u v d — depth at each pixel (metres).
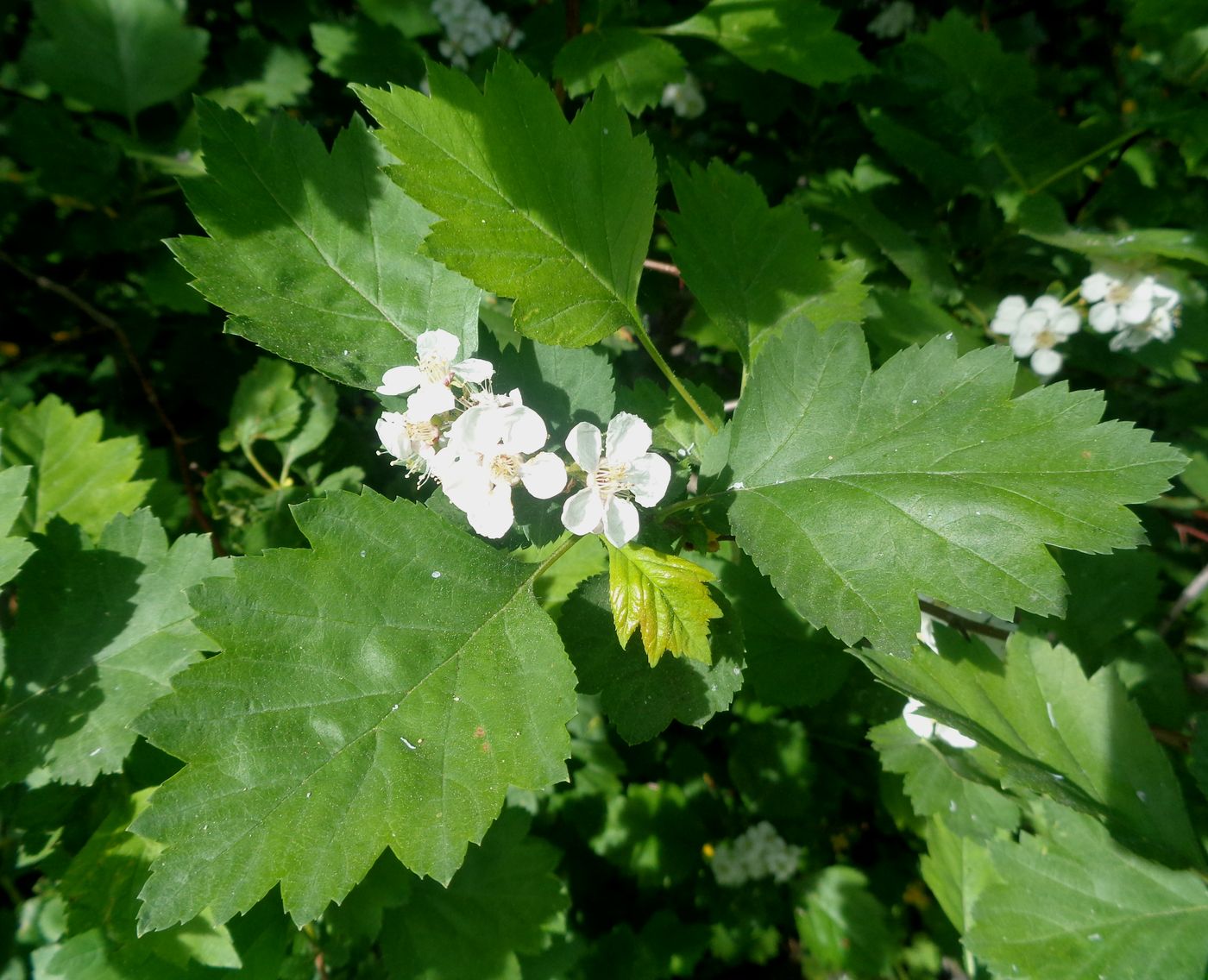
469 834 0.10
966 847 0.19
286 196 0.13
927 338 0.19
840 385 0.12
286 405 0.22
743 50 0.20
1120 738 0.15
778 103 0.24
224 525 0.21
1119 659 0.19
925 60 0.21
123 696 0.14
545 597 0.16
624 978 0.23
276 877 0.09
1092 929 0.15
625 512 0.11
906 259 0.20
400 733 0.10
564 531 0.12
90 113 0.25
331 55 0.24
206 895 0.09
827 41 0.19
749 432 0.12
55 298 0.25
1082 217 0.23
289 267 0.13
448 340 0.12
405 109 0.12
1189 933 0.14
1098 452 0.11
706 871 0.26
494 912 0.18
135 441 0.18
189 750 0.09
